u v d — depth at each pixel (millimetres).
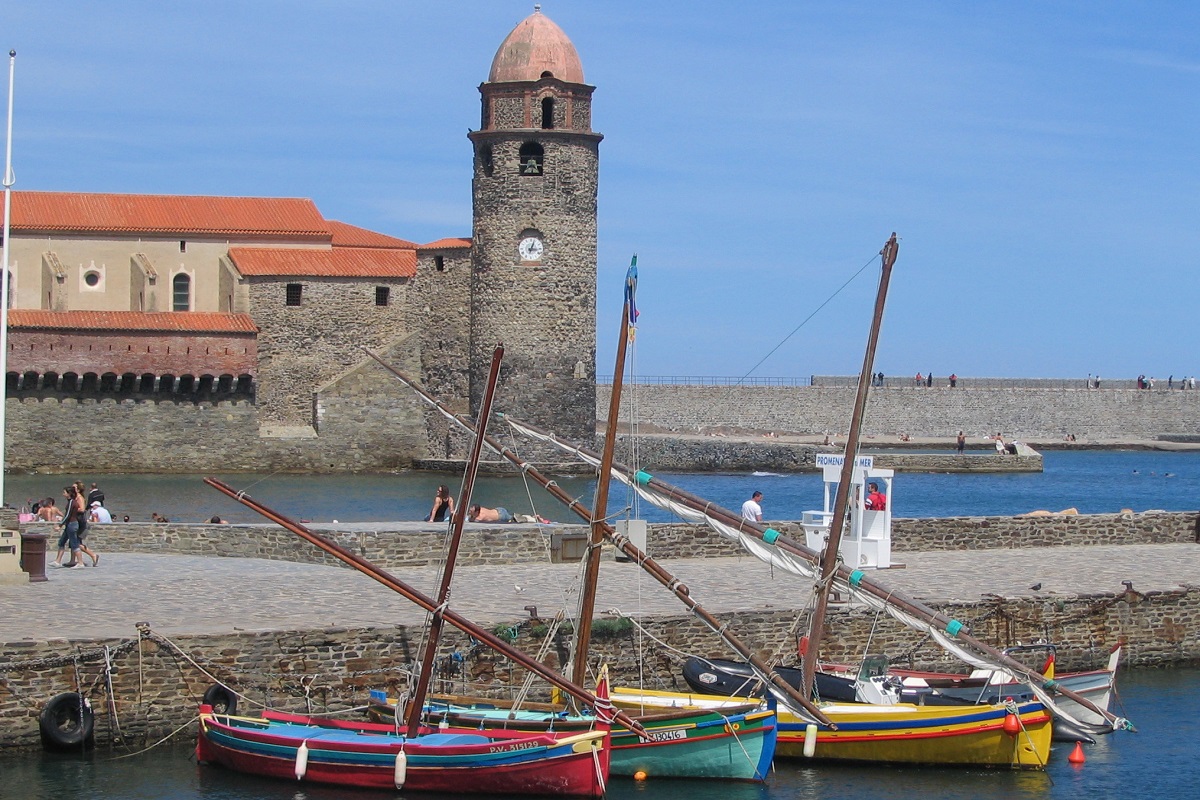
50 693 28469
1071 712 31078
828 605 33969
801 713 29172
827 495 41781
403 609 32719
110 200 95375
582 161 94250
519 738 27062
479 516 46500
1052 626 36094
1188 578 39406
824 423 130625
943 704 30297
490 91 93938
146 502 70938
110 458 89562
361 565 28047
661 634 32219
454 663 30547
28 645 28344
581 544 40781
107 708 28797
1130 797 27953
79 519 38969
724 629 29422
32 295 91688
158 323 90062
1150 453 137000
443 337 96125
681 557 41875
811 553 31141
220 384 91812
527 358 93562
